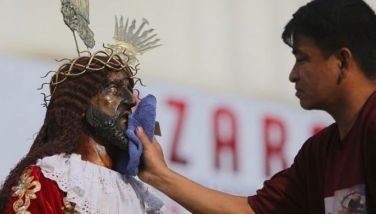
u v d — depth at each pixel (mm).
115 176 6961
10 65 12961
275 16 16328
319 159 7352
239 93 15586
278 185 7766
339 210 6926
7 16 13734
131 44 7551
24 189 6594
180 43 15203
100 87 7121
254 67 15930
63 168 6715
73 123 7035
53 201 6547
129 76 7320
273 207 7730
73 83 7145
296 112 15531
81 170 6758
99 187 6770
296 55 7164
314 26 7031
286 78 16172
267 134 15195
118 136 7051
